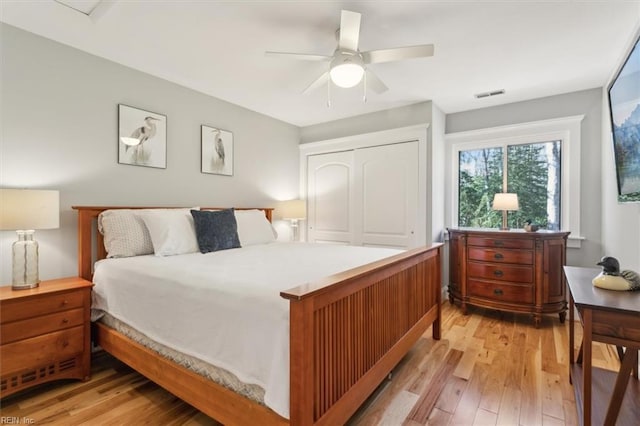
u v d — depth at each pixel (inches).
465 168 155.0
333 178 171.0
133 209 102.3
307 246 118.6
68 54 93.6
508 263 122.6
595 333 47.1
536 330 113.4
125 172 106.8
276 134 168.1
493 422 63.7
